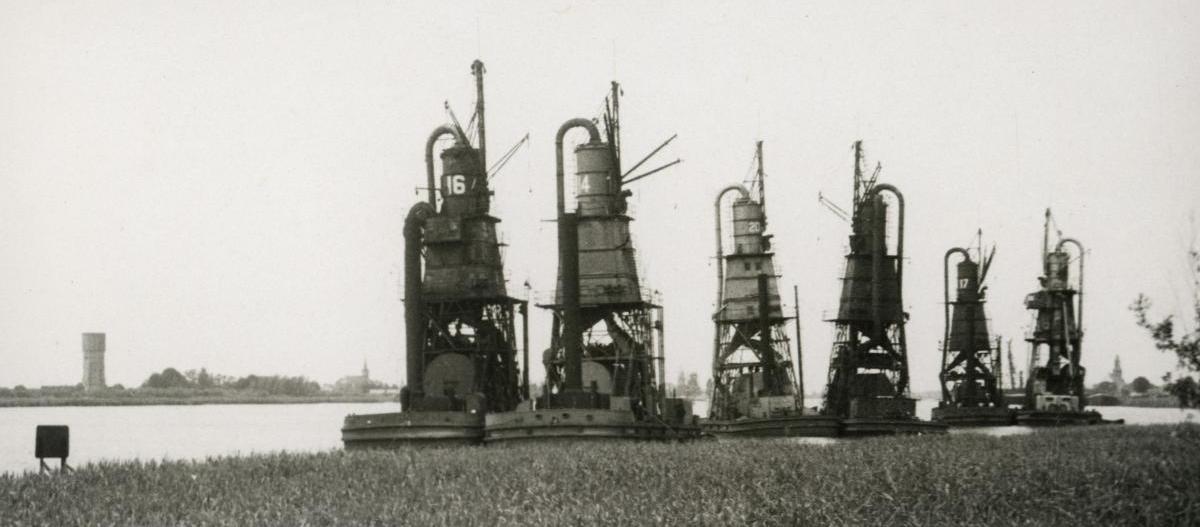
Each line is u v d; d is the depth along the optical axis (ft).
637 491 159.33
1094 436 266.36
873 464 182.50
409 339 280.10
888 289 387.96
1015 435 289.53
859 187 397.19
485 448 230.27
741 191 388.57
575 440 252.01
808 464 183.73
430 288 298.56
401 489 161.48
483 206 305.12
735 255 384.68
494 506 145.59
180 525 134.21
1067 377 443.73
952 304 440.86
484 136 311.06
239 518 136.36
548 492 157.79
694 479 169.27
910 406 372.58
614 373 297.94
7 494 152.25
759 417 355.56
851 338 391.45
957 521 140.05
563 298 270.87
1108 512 143.43
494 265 305.12
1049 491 156.46
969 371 436.76
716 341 386.93
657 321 320.91
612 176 314.14
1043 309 444.55
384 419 261.85
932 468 175.22
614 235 309.22
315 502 149.28
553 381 300.20
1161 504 144.97
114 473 172.55
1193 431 258.78
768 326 367.25
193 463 188.65
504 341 305.94
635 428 259.60
